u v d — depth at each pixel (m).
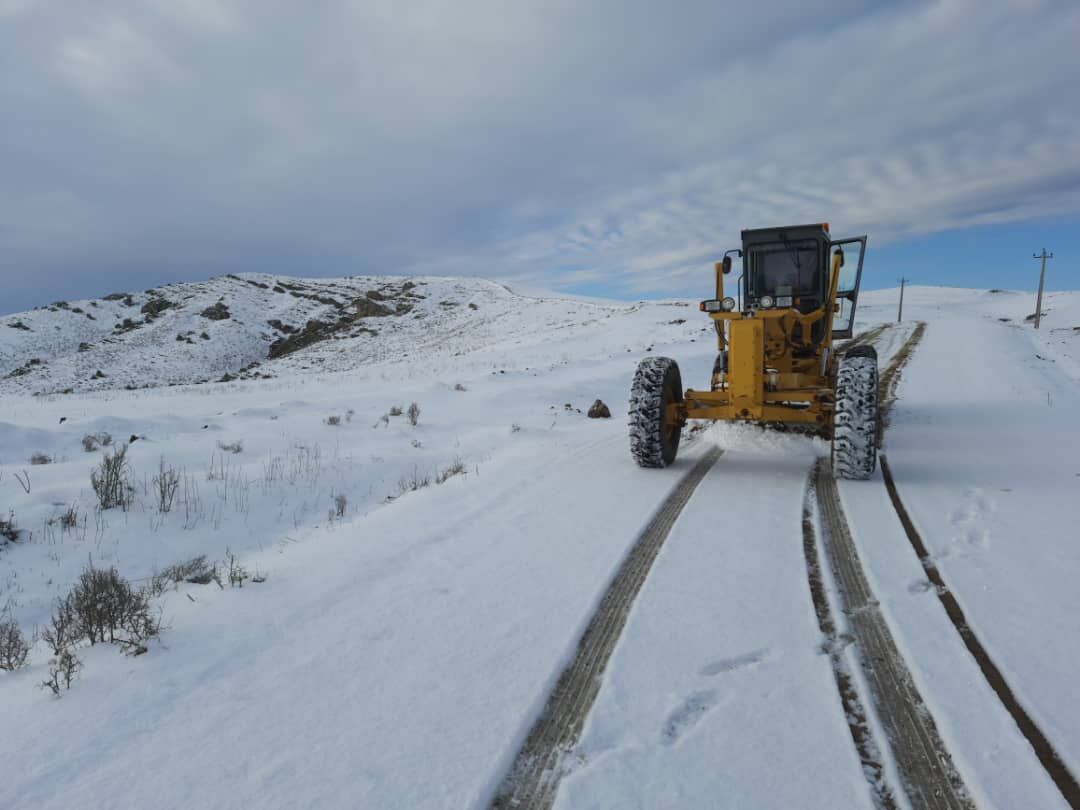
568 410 12.07
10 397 22.81
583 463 6.50
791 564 3.59
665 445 6.04
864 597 3.17
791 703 2.34
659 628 2.89
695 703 2.35
